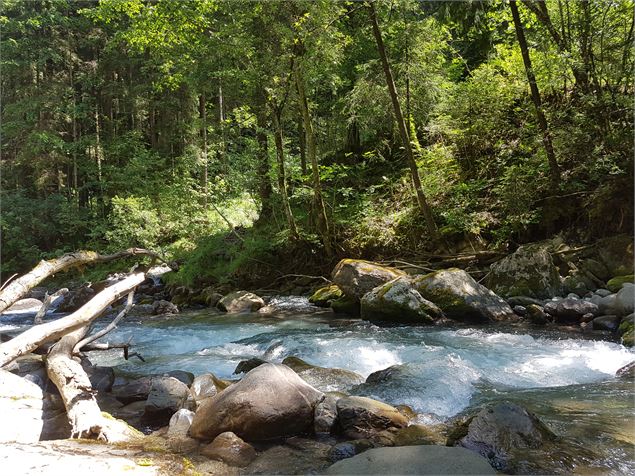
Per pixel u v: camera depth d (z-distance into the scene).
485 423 2.81
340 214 11.66
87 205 21.53
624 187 8.59
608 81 8.83
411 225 10.68
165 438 2.99
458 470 2.30
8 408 3.01
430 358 4.98
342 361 5.07
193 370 4.89
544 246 8.80
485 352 5.22
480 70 10.92
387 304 7.45
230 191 16.97
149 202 16.75
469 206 10.16
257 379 3.23
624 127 8.59
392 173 12.81
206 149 18.08
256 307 9.65
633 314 6.04
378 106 12.22
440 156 10.98
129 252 4.99
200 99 20.81
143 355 5.79
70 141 22.05
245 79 10.62
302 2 9.43
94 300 4.03
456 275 7.71
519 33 9.02
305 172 12.54
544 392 3.93
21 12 20.17
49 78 20.91
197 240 14.31
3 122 19.80
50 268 4.16
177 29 10.68
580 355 5.02
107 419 3.09
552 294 7.76
